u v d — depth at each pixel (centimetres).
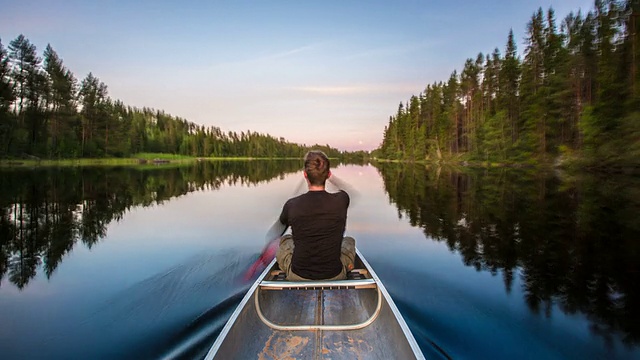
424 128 6262
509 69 4091
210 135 12238
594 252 575
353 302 316
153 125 10444
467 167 3853
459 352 279
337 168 4481
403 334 212
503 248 601
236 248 618
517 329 314
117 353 286
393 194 1375
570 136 3192
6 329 330
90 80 5466
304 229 282
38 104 4372
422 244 626
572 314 348
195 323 335
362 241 649
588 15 3167
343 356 239
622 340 297
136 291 420
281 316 297
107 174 2677
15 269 513
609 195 1266
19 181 1914
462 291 405
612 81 2456
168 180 2245
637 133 2169
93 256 577
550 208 1014
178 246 636
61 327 332
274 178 2578
